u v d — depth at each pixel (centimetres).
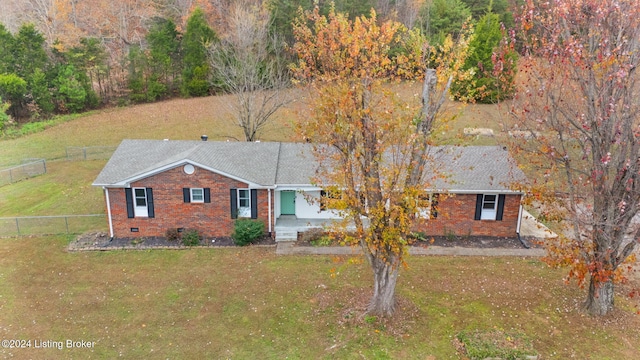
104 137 3997
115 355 1521
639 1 1402
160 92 5119
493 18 4347
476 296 1825
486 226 2372
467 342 1510
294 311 1747
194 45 5100
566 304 1766
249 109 3303
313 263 2112
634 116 1483
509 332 1573
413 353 1500
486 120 4006
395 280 1650
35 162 3244
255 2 4966
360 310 1720
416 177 1504
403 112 1495
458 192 2278
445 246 2278
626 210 1522
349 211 1673
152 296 1858
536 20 1661
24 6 5750
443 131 1506
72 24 5303
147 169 2281
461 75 1475
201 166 2262
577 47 1425
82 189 2983
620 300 1795
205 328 1658
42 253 2208
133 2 5716
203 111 4659
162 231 2364
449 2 5203
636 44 1404
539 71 1600
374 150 1492
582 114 1483
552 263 1645
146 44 5869
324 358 1490
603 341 1549
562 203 1662
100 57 5003
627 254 1585
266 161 2498
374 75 1503
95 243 2297
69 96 4600
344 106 1428
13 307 1783
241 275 2012
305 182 2334
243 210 2366
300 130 1656
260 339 1594
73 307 1784
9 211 2648
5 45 4531
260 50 3675
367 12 4956
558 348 1513
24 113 4556
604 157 1389
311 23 4556
